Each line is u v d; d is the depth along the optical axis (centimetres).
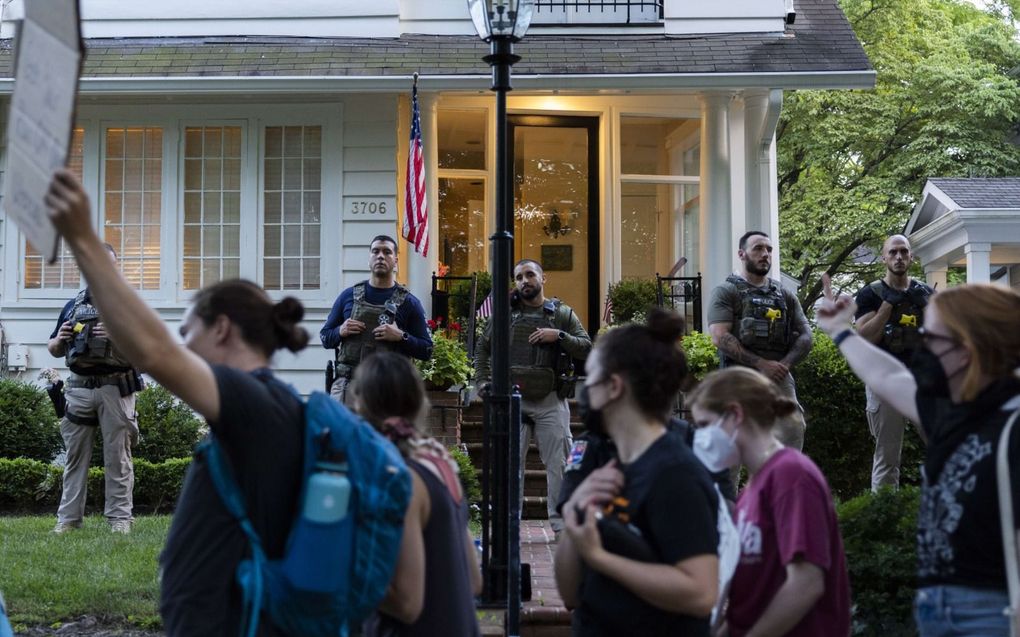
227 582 303
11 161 292
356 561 309
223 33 1313
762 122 1270
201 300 330
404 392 380
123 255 1281
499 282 686
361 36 1313
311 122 1275
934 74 2403
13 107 292
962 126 2403
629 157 1381
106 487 894
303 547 302
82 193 268
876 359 362
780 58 1230
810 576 356
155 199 1281
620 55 1251
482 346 888
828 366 1088
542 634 636
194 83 1208
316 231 1273
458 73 1211
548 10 1325
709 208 1268
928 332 324
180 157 1279
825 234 2334
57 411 888
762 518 370
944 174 2373
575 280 1382
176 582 305
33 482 1053
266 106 1277
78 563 759
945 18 2647
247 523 304
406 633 347
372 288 875
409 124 1294
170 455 1108
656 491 326
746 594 371
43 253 273
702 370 1088
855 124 2400
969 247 1564
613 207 1366
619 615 332
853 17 2503
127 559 775
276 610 300
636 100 1370
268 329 331
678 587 317
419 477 353
